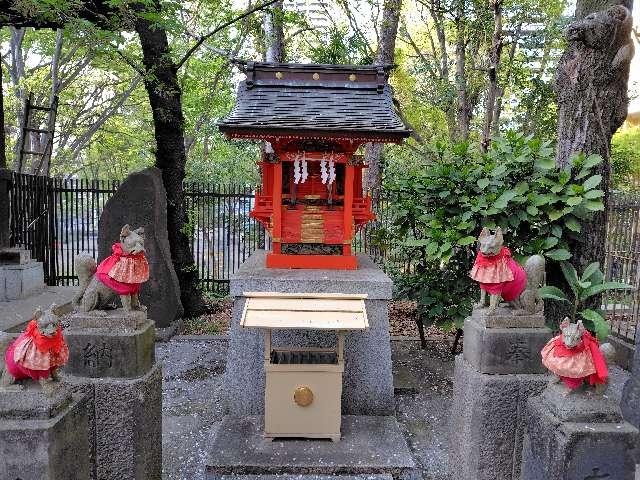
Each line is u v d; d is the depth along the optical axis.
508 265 3.38
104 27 7.40
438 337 7.46
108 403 3.21
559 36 9.95
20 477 2.41
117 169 26.48
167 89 7.77
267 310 3.98
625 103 5.36
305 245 5.25
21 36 15.99
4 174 7.82
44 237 9.02
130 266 3.30
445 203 5.91
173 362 6.36
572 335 2.69
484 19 9.58
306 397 4.04
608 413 2.72
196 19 12.09
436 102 12.18
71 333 3.22
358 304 4.12
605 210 5.39
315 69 5.29
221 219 11.97
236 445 4.03
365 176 12.37
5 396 2.46
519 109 11.05
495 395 3.31
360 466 3.77
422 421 4.80
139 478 3.29
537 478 2.93
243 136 4.65
